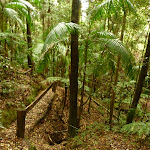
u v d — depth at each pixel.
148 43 4.02
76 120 4.32
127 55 3.23
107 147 3.49
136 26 4.82
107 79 6.35
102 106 6.50
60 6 5.45
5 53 5.24
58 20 5.15
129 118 4.50
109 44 3.27
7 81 4.79
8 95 4.45
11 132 3.49
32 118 4.43
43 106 5.32
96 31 3.63
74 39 3.64
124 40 5.85
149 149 3.26
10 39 4.63
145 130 3.09
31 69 6.72
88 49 4.14
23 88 5.25
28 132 3.82
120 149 3.35
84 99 7.34
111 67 4.62
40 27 8.26
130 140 3.74
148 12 4.41
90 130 4.46
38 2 6.14
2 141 3.07
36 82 6.61
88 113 6.02
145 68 4.15
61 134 4.79
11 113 4.08
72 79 3.94
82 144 3.82
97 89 6.27
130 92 4.77
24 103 4.75
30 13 6.06
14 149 2.96
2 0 5.00
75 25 3.02
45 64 4.43
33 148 3.30
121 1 3.44
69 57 4.71
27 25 6.17
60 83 7.82
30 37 6.29
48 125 4.77
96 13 3.46
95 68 4.24
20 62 6.52
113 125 4.76
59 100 6.41
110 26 5.64
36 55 6.07
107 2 3.34
